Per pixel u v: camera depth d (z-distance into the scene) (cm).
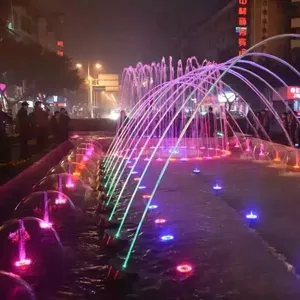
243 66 4269
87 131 3538
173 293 462
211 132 2497
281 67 4262
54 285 485
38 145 1978
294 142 2256
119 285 479
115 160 1592
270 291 460
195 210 823
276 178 1183
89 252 591
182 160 1630
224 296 452
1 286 418
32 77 4084
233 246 605
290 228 689
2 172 1183
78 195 909
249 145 2100
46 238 598
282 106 4059
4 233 600
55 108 5881
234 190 1016
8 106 3909
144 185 1088
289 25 4875
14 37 4481
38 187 941
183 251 589
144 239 643
